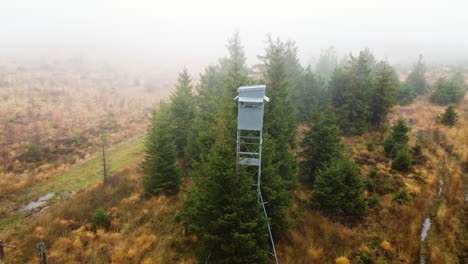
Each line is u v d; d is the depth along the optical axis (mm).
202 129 18719
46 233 12516
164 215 14469
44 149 23828
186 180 18750
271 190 11336
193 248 11656
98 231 12711
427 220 13883
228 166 9484
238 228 9484
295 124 21375
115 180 18812
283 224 11906
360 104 25797
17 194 16906
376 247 11938
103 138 28281
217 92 27141
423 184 17125
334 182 14266
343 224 13695
